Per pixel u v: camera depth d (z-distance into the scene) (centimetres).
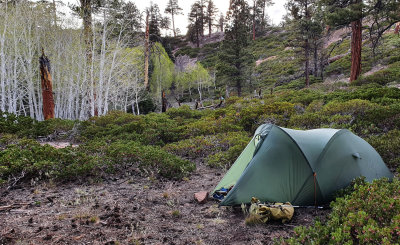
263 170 459
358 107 995
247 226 391
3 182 522
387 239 269
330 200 446
